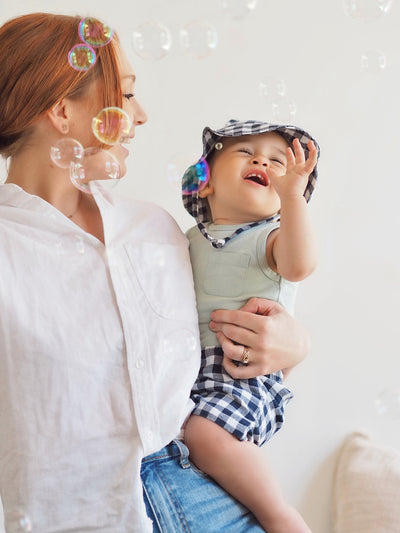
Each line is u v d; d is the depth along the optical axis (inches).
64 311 40.7
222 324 48.7
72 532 38.5
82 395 39.8
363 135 78.9
